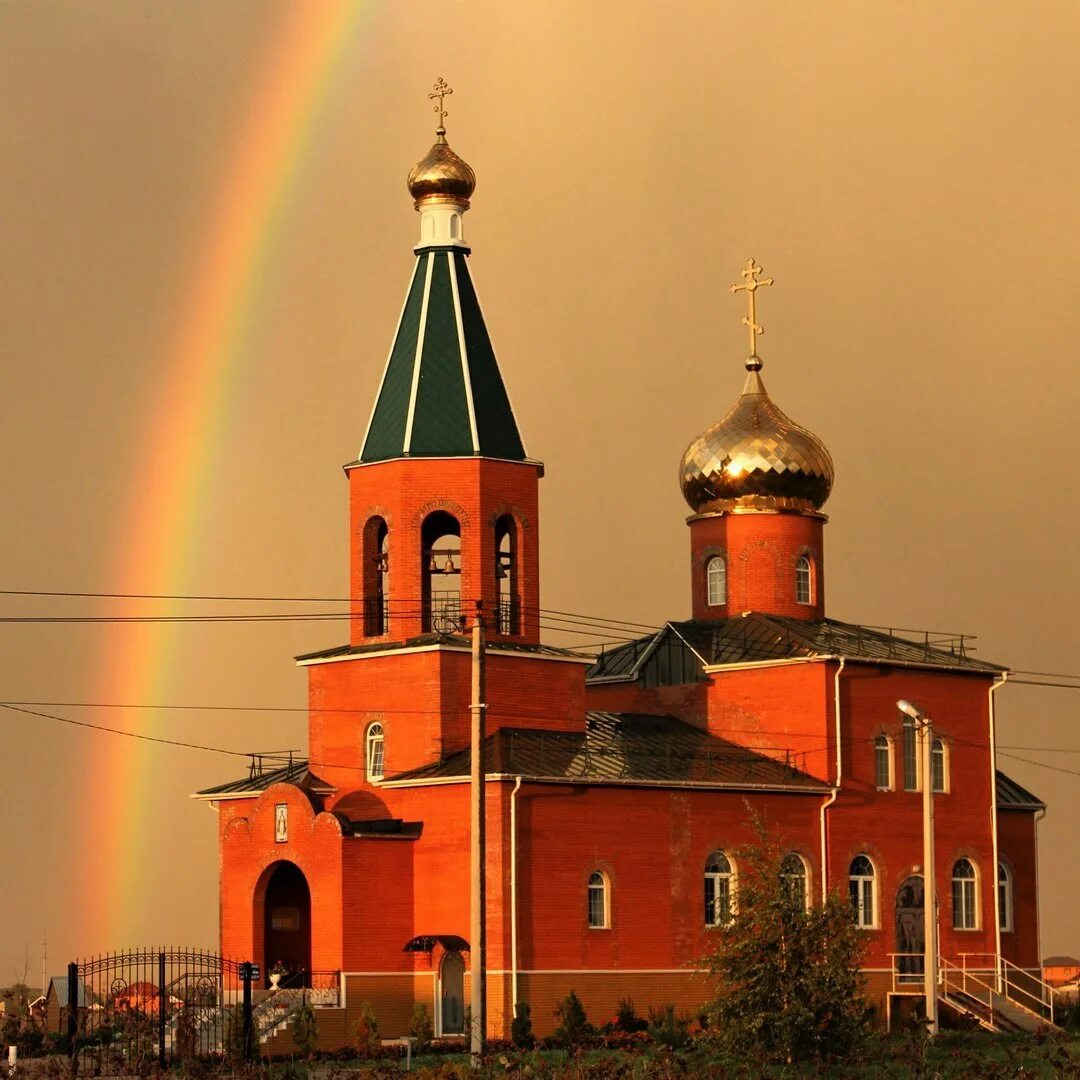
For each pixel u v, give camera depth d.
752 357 85.56
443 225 76.00
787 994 54.88
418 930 70.75
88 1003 68.94
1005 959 83.25
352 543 75.25
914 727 80.00
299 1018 65.06
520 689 74.44
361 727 74.00
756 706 79.31
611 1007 70.31
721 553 83.88
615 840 71.31
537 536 75.44
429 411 74.44
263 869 72.69
